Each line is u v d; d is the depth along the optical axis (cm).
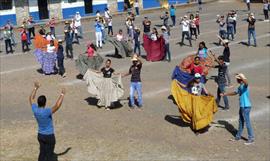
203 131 1625
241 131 1527
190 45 3228
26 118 1869
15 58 3088
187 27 3216
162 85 2269
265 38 3406
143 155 1426
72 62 2861
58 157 1427
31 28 3700
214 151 1446
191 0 5925
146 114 1841
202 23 4309
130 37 3409
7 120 1847
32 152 1504
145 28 3152
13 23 4612
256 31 3725
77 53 3119
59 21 4694
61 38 3791
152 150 1464
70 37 2933
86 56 2466
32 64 2870
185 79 1983
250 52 2970
